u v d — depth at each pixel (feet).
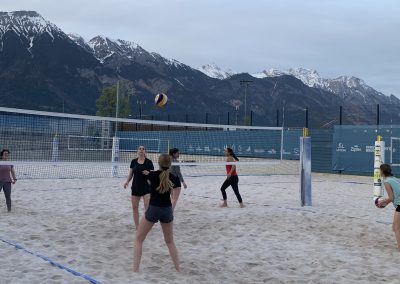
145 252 18.65
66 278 14.69
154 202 15.57
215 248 19.88
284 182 51.52
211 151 84.02
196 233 22.82
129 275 15.40
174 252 16.14
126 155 86.74
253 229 24.09
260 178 57.16
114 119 37.11
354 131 63.41
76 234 21.74
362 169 62.44
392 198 19.92
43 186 41.42
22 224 23.67
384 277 16.17
